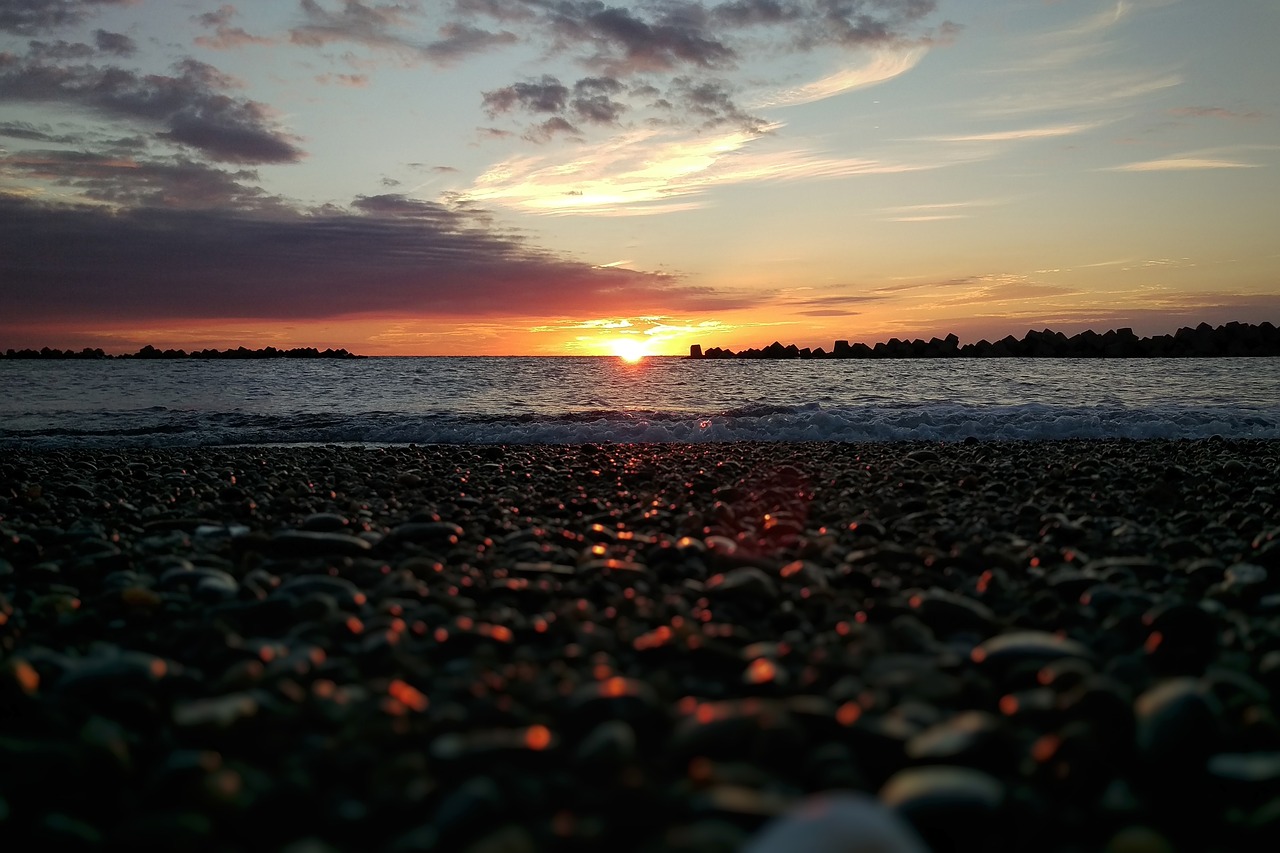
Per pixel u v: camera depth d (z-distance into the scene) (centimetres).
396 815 32
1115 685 40
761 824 27
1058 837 30
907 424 264
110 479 144
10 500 117
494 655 50
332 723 40
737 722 35
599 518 101
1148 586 68
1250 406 307
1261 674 46
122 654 47
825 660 46
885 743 34
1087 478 131
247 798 32
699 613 59
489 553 82
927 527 95
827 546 82
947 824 28
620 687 40
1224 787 33
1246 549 83
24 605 65
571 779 33
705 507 111
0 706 42
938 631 56
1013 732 37
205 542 88
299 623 57
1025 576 73
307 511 109
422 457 186
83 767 35
